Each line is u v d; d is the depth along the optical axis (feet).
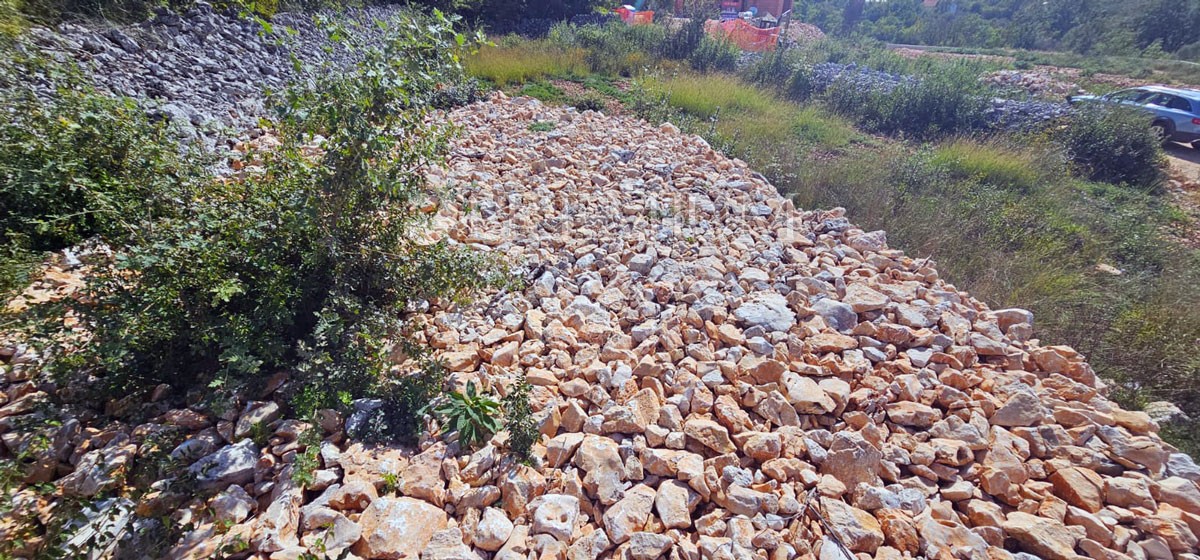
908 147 32.42
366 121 8.86
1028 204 23.62
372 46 9.38
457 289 10.69
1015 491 8.64
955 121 35.86
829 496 8.18
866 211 20.86
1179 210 27.61
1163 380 13.20
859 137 33.37
